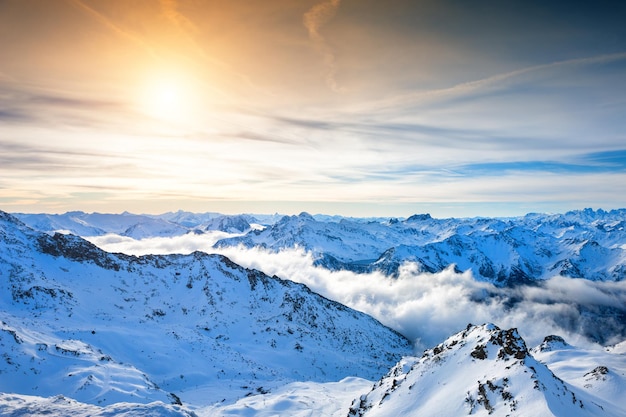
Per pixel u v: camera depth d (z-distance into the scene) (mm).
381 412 83562
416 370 92000
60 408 48844
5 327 138750
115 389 110500
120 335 194875
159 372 178875
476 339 88000
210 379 181625
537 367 71000
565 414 60344
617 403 98812
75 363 130250
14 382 115188
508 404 63719
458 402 72562
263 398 141250
